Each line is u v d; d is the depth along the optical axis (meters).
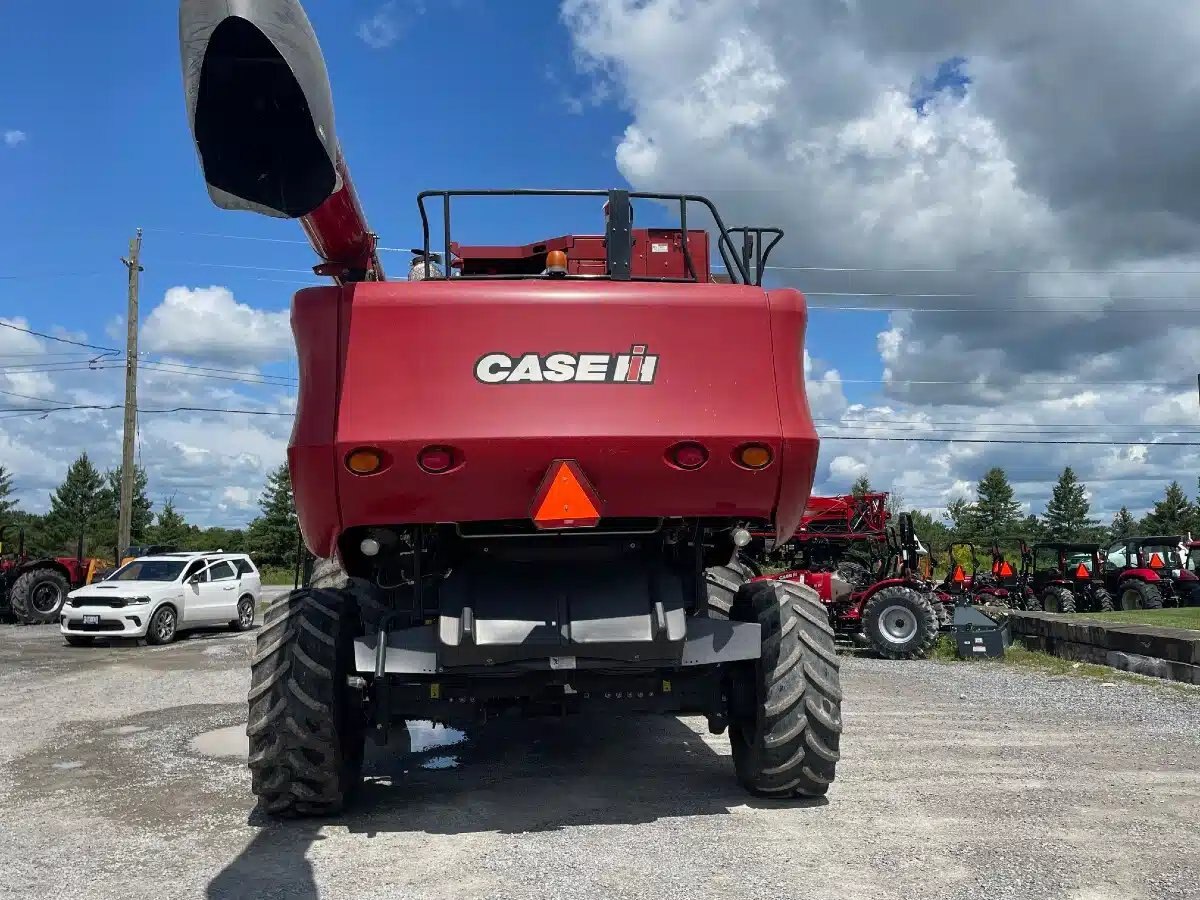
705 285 4.42
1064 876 3.91
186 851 4.43
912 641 13.32
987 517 73.44
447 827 4.73
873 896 3.70
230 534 66.75
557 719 7.90
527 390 4.21
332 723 4.63
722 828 4.62
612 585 4.58
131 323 28.42
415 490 4.20
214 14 3.23
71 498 62.75
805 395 4.48
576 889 3.79
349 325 4.21
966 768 5.91
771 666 4.87
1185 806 5.00
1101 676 10.43
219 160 3.58
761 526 4.86
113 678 11.55
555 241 5.95
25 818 5.11
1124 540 23.61
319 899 3.74
